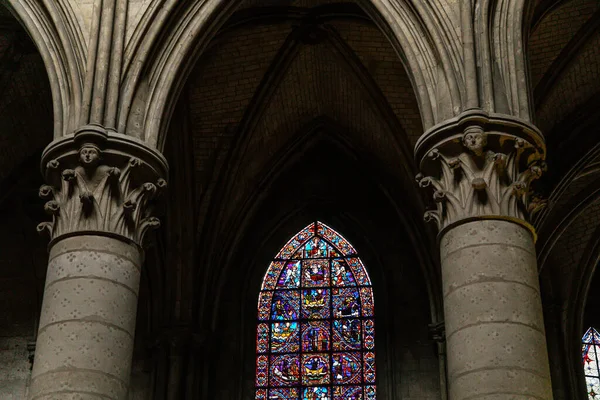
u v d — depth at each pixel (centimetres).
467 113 1306
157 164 1416
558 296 2359
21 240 2298
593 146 2092
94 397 1241
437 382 2094
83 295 1295
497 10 1434
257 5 2025
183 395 2080
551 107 2077
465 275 1247
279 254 2298
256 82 2169
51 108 2122
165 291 2142
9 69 2038
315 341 2186
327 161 2362
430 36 1427
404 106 2127
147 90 1477
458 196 1304
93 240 1335
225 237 2248
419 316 2167
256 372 2169
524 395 1167
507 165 1311
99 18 1487
